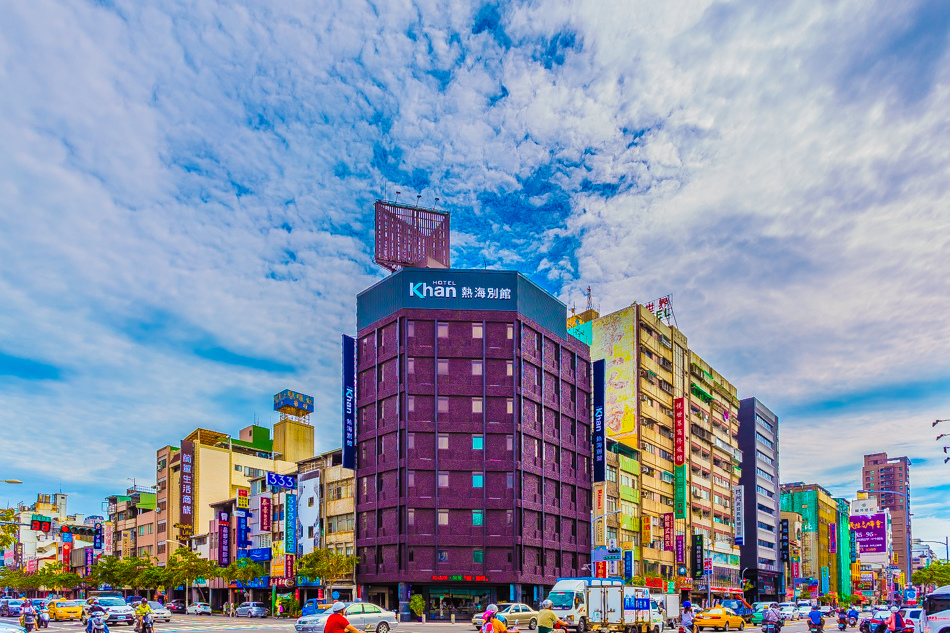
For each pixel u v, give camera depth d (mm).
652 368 99625
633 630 42281
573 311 110688
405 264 96812
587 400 87688
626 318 98000
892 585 173625
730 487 119812
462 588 71688
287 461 127188
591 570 76812
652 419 97875
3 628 20766
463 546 71188
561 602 48938
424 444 73312
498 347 76500
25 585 136000
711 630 57406
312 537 81812
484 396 74938
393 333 76562
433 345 75688
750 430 133875
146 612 42062
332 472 81938
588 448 85688
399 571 70438
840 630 63469
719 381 120938
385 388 76125
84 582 130750
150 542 125062
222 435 123375
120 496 143125
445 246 100500
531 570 73812
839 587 179500
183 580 97750
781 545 140250
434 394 74438
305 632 45125
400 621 68562
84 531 171000
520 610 56188
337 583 77125
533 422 77688
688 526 101750
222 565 96625
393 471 73312
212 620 70875
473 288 77625
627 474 90438
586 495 83750
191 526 111875
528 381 78250
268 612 88312
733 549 116438
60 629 53594
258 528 93938
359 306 81375
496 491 73188
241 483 120500
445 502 72062
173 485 119812
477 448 73875
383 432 75062
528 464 75625
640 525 91500
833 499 184625
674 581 91688
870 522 103062
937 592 35906
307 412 133625
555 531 78438
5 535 56031
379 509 73812
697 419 110812
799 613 92062
